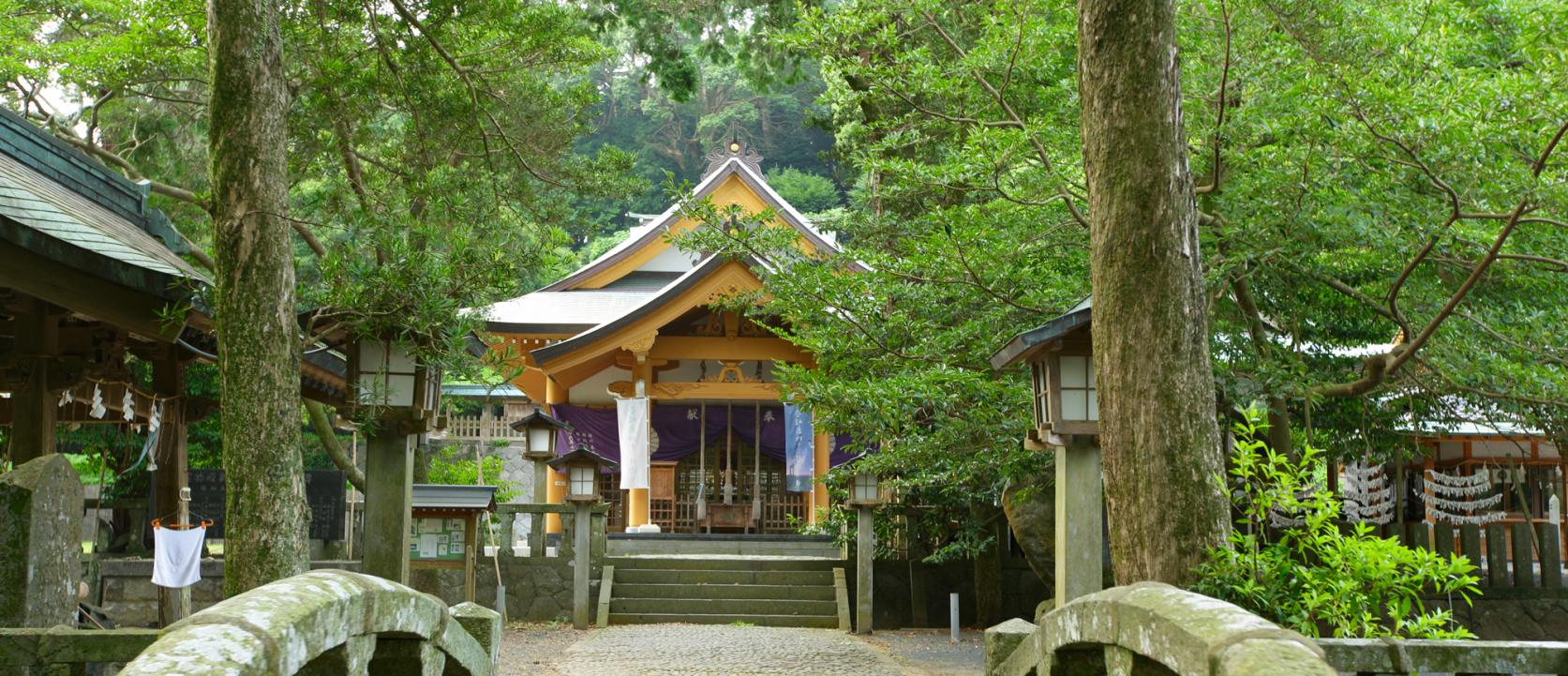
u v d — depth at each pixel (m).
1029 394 9.66
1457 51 10.28
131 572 13.08
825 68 12.08
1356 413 14.26
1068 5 11.18
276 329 6.84
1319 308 13.20
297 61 13.23
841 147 18.89
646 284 26.59
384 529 8.11
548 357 20.88
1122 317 5.80
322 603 2.68
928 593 16.84
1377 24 9.17
